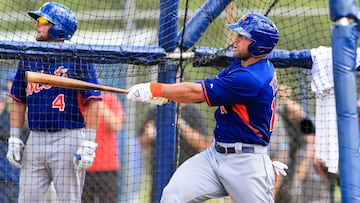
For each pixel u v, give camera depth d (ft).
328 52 92.99
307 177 113.09
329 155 94.43
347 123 59.67
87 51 89.25
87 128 88.43
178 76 94.32
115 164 105.60
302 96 102.06
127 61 91.30
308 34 108.47
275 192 113.91
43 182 88.89
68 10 91.66
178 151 95.66
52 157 87.66
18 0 114.11
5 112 102.53
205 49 93.56
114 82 106.32
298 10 109.60
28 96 88.22
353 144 59.52
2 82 103.24
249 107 74.54
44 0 115.65
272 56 93.61
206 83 73.61
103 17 110.52
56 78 76.64
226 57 92.99
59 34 90.43
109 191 105.81
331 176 112.16
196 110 114.21
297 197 112.68
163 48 92.73
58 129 87.45
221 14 103.24
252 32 74.08
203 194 76.23
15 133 90.33
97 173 104.83
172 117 94.63
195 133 113.70
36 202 88.84
